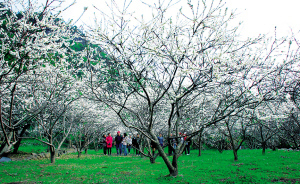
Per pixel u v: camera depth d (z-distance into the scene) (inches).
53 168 349.4
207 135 687.1
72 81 271.0
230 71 210.1
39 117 320.5
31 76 234.5
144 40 205.8
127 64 209.0
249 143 831.7
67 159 508.7
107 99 244.8
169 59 199.2
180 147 273.0
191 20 198.4
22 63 187.3
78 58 266.7
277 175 240.5
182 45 200.2
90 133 650.8
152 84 260.4
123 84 238.2
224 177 245.1
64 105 365.7
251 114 303.6
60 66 232.2
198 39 205.2
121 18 196.4
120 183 234.7
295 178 221.6
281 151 546.9
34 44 179.6
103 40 201.5
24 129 450.9
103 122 639.1
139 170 322.7
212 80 193.0
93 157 566.9
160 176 264.8
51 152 410.6
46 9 184.7
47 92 295.9
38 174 297.0
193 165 354.6
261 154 494.0
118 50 198.1
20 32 193.3
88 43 216.7
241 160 389.1
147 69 205.8
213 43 212.5
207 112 365.7
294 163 317.4
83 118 516.4
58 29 205.8
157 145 263.6
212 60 196.9
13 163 409.7
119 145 663.1
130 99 487.8
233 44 220.2
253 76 223.5
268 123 413.7
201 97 371.6
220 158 446.9
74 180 257.8
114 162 442.9
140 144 571.8
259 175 243.1
